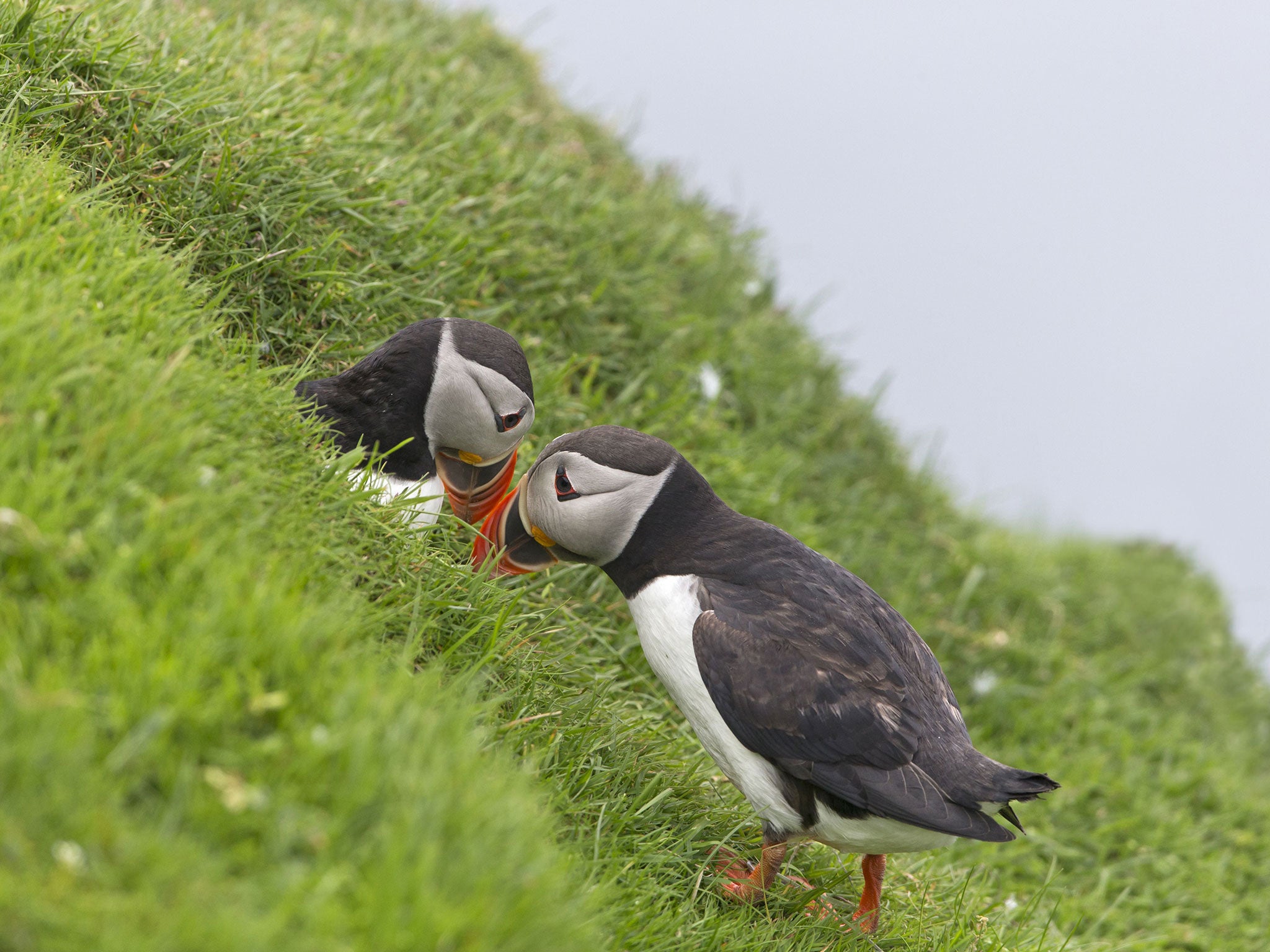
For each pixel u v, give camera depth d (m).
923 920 7.84
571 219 12.29
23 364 5.18
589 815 6.72
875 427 14.82
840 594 7.36
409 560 6.89
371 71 11.91
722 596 7.23
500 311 10.56
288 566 5.51
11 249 5.98
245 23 11.66
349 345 8.95
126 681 4.37
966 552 14.09
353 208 9.69
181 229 8.41
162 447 5.31
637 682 9.16
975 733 12.10
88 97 8.43
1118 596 16.55
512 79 14.88
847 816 6.91
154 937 3.75
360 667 5.11
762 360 13.88
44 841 3.91
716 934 6.24
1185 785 12.12
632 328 12.30
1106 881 10.73
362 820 4.44
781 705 6.85
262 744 4.42
